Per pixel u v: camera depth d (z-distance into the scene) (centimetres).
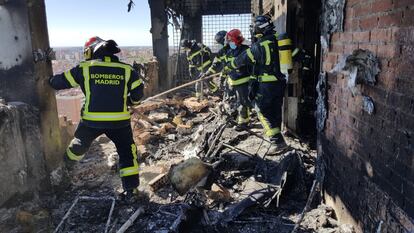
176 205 368
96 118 356
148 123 657
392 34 209
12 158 338
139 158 511
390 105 214
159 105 805
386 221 223
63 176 426
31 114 374
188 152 513
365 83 249
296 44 561
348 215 290
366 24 244
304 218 326
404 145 199
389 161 217
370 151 244
